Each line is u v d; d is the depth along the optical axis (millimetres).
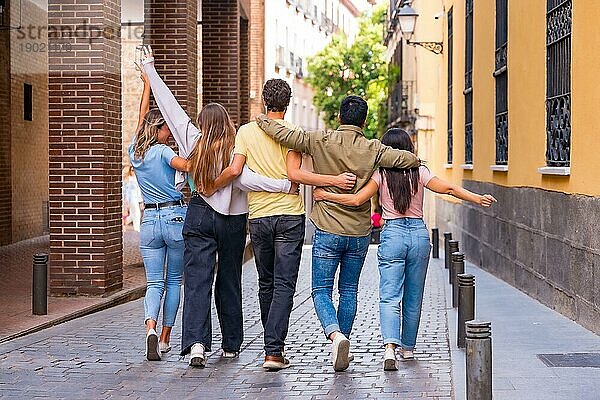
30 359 10164
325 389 8758
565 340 10836
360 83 49219
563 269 12953
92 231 14898
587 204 11555
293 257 9680
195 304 9844
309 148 9508
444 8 30078
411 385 8875
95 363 9977
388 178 9578
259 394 8594
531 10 15281
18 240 28109
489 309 13758
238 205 10039
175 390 8773
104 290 14914
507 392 8133
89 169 14859
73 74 14773
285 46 48531
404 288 9969
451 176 27828
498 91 19188
